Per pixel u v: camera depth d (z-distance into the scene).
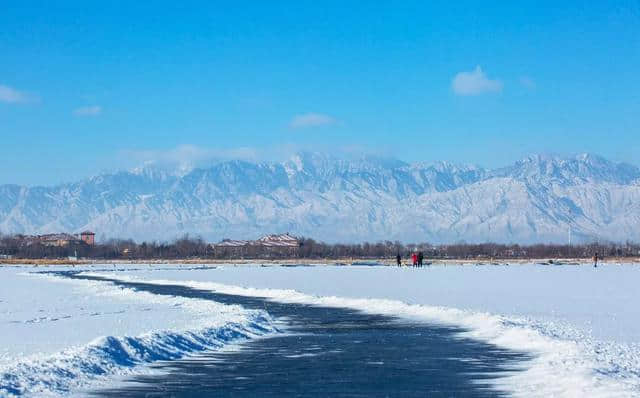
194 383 22.59
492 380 22.94
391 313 46.44
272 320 42.03
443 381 22.91
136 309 47.78
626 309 46.91
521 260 194.88
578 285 75.12
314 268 136.00
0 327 36.75
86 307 49.69
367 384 22.55
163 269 136.50
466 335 34.41
